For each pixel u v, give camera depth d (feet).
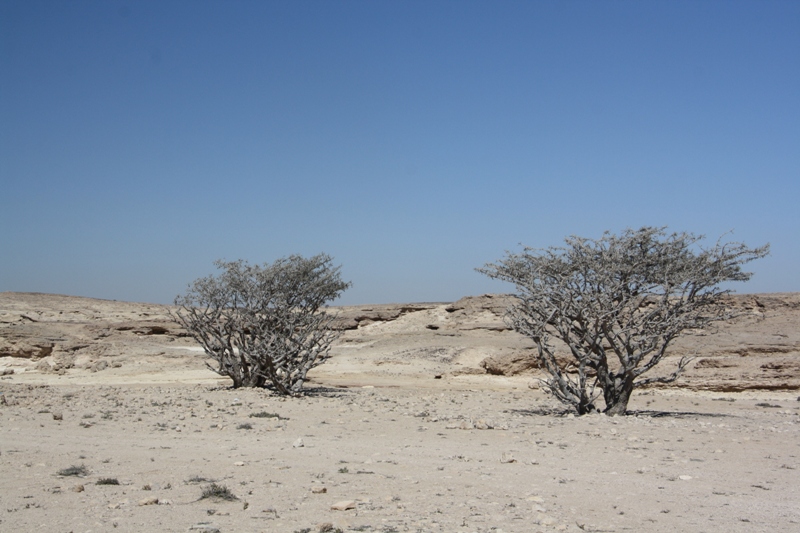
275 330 99.35
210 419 66.95
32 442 52.11
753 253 70.59
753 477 41.27
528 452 49.29
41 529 27.81
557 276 73.20
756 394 105.60
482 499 34.58
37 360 156.87
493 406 85.10
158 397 89.10
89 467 42.01
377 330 220.02
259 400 86.17
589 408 74.13
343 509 31.78
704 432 59.93
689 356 122.21
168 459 45.21
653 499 35.24
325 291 101.65
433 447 51.47
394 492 35.94
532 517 31.07
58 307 282.77
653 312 72.13
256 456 46.70
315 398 90.68
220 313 102.37
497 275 74.74
